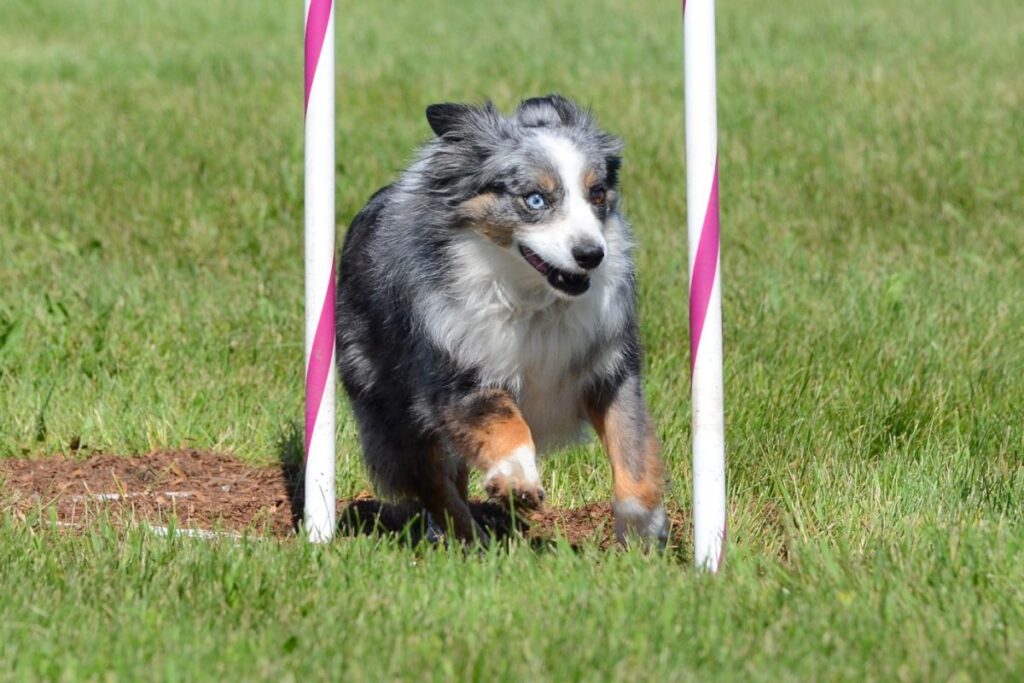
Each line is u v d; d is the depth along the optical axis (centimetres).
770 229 1817
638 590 748
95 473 1102
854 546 871
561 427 960
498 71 2750
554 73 2725
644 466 904
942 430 1129
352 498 1113
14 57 2967
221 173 2025
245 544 837
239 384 1276
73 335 1373
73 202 1902
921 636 699
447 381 917
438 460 993
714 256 805
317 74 876
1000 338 1343
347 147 2117
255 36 3338
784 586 776
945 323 1398
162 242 1769
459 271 910
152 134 2217
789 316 1424
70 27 3428
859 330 1373
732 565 799
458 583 781
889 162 2067
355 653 682
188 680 652
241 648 689
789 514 934
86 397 1238
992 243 1756
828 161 2095
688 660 678
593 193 907
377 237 989
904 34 3284
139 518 987
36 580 789
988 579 770
